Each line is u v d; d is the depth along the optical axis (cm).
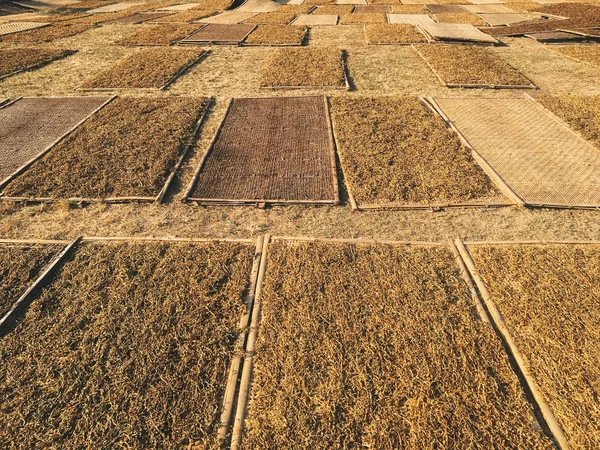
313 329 243
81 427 200
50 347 237
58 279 281
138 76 652
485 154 425
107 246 309
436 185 373
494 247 303
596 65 683
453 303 261
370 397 209
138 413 205
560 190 367
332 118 501
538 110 524
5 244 314
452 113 517
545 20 988
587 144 439
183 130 475
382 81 630
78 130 476
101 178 390
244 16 1148
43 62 743
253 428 200
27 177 390
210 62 739
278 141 454
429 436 194
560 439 194
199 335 243
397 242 309
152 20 1124
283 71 663
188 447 194
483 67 667
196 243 312
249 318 254
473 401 208
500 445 191
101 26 1062
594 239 315
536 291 267
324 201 355
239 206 357
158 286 273
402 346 234
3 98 584
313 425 200
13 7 1350
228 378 221
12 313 255
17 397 212
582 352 229
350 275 279
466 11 1201
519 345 235
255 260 295
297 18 1126
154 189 376
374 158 412
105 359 231
